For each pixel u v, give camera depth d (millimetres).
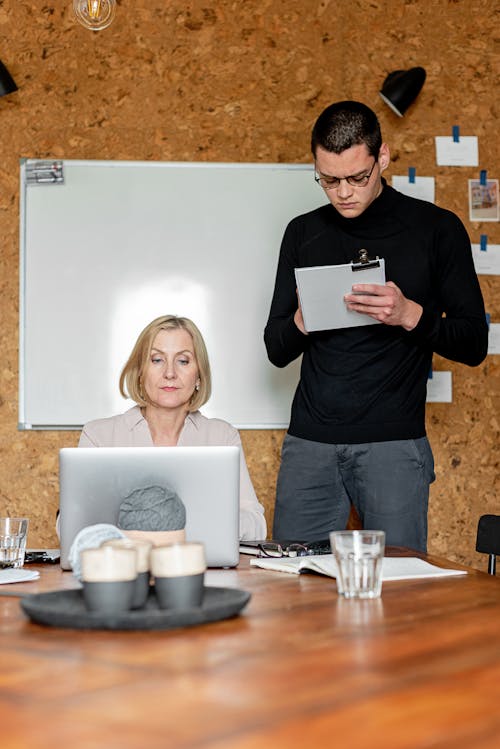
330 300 2617
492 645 1058
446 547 3793
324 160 2629
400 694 854
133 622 1118
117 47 3867
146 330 2422
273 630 1145
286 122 3877
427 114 3902
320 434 2830
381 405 2781
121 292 3793
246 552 1994
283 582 1550
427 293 2820
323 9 3912
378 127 2652
